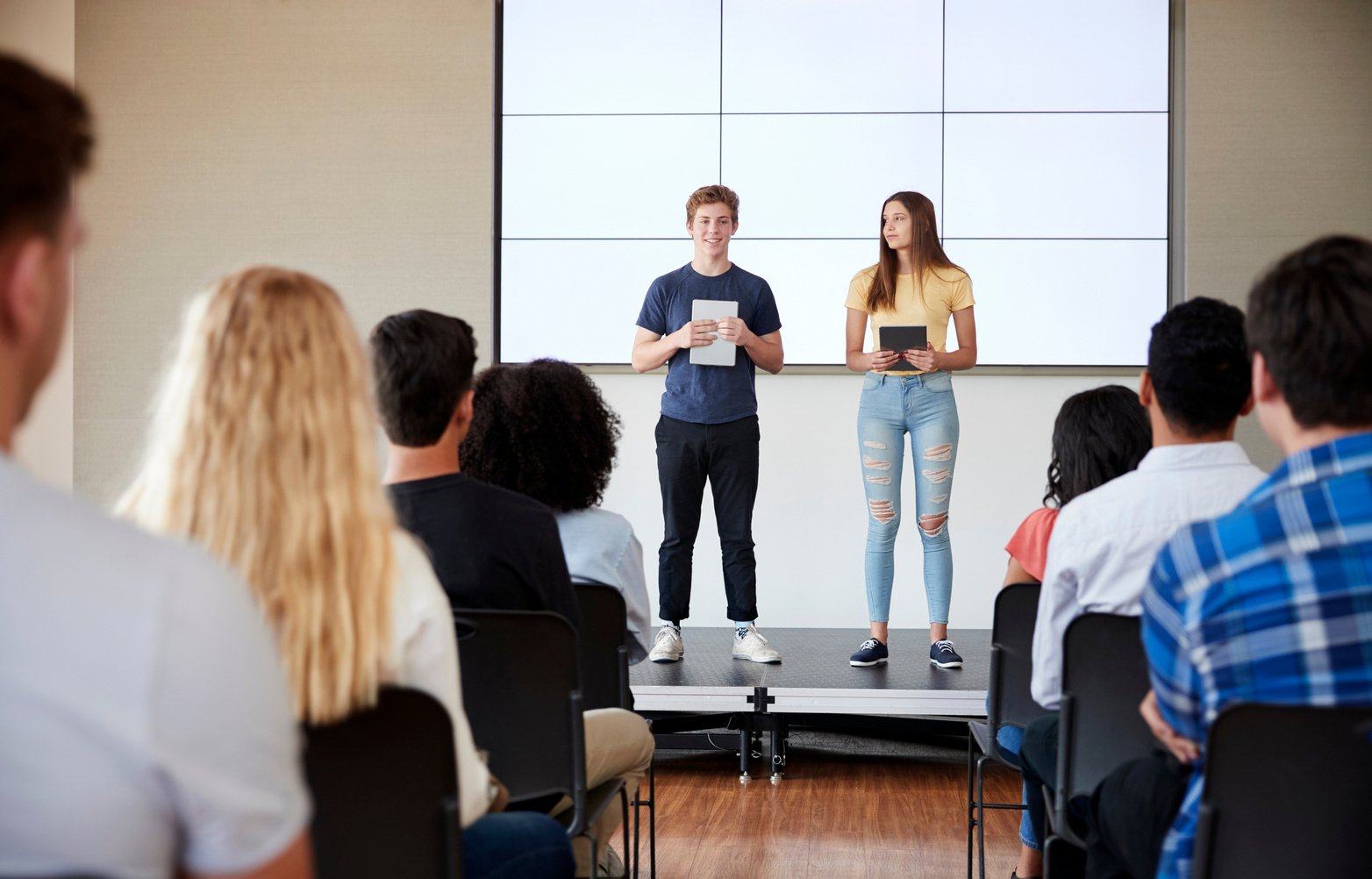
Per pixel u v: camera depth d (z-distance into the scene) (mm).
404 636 1275
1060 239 5203
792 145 5254
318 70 5383
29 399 672
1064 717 1821
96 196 5426
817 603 5258
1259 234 5141
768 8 5250
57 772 598
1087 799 1821
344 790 1237
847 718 4145
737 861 3078
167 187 5418
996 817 3510
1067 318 5203
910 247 4094
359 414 1228
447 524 1867
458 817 1262
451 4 5340
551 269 5332
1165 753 1609
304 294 1225
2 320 633
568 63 5316
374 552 1203
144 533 655
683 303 4180
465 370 1876
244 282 1225
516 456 2387
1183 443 1849
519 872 1461
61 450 5332
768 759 4195
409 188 5359
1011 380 5223
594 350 5324
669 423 4156
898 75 5227
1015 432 5227
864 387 4195
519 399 2373
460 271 5344
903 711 3811
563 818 1944
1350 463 1211
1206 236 5145
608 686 2260
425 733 1235
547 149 5328
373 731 1224
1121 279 5195
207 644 633
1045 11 5184
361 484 1207
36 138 633
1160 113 5180
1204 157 5145
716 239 4156
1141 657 1769
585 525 2422
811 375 5254
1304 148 5121
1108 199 5199
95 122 703
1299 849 1233
